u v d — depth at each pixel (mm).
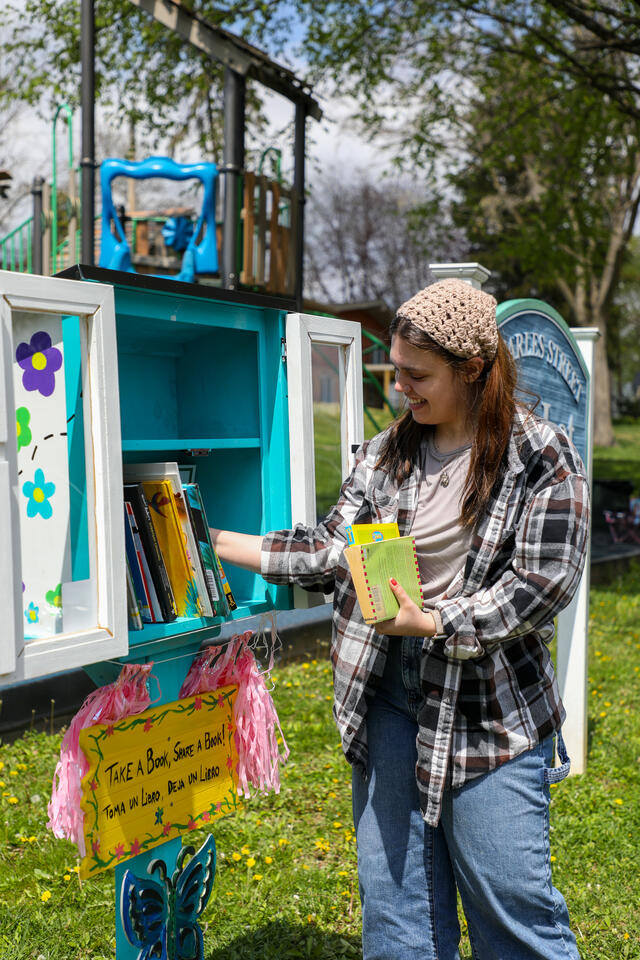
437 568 1854
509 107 14055
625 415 39625
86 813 1838
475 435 1776
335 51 12250
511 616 1687
